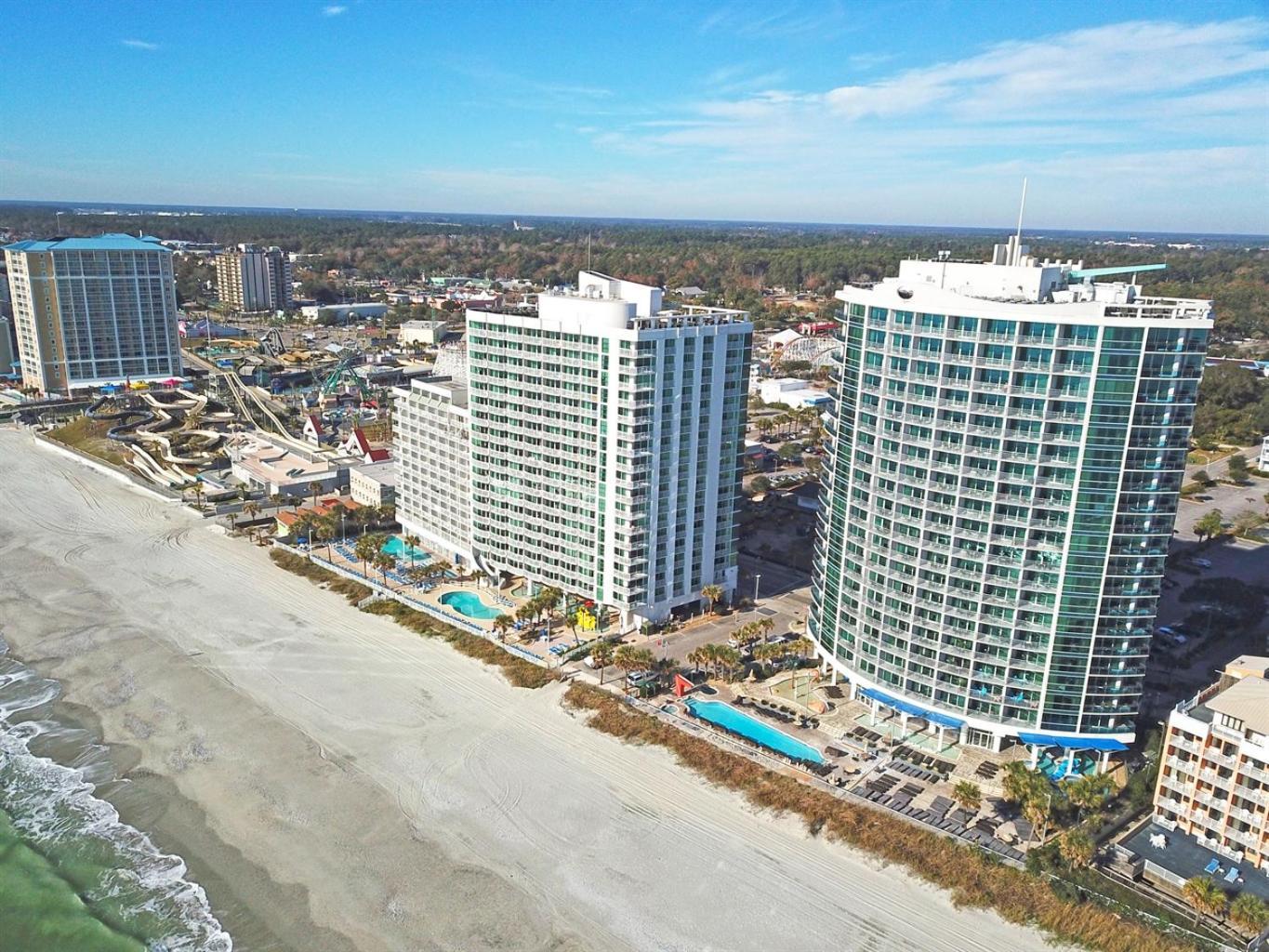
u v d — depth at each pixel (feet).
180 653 528.63
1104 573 392.47
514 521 584.81
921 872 354.13
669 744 438.81
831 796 401.29
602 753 432.66
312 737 444.55
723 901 340.80
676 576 564.30
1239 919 319.27
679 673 505.25
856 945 320.91
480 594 604.90
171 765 422.82
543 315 538.47
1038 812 360.07
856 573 461.37
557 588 576.61
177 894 343.05
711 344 528.63
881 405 429.79
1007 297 424.05
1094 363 370.94
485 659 518.78
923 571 428.56
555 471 552.00
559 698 479.82
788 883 350.02
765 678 502.79
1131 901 339.16
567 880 350.43
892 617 444.55
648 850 368.27
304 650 532.73
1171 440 376.68
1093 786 372.38
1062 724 416.67
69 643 538.47
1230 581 598.34
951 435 407.85
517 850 367.45
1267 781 342.03
